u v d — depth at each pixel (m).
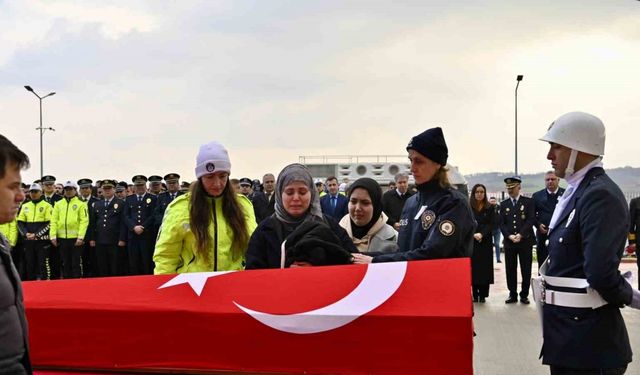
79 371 2.43
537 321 7.42
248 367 2.29
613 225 2.65
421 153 3.23
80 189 13.16
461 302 2.16
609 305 2.75
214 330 2.31
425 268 2.31
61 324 2.44
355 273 2.35
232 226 3.67
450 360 2.12
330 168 15.02
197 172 3.59
